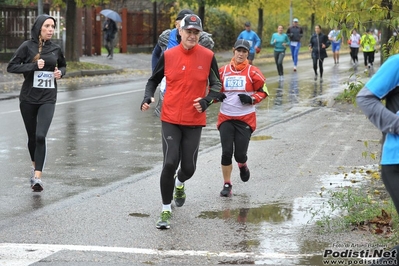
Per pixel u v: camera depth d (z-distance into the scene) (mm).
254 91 10047
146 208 9383
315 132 15922
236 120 10031
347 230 8172
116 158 12977
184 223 8648
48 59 10383
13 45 35219
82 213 9109
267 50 57031
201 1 42062
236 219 8820
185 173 8766
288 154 13188
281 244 7727
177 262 7137
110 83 28781
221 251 7492
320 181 10906
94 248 7602
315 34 31812
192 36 8250
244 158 10164
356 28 9672
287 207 9375
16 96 22984
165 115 8461
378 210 8625
